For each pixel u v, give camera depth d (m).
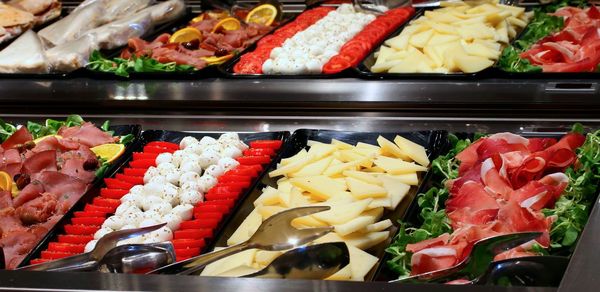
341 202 1.76
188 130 2.15
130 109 2.26
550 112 2.10
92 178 1.97
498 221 1.64
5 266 1.73
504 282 1.45
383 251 1.71
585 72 2.14
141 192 1.89
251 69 2.32
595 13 2.54
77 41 2.53
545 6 2.74
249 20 2.82
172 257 1.58
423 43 2.40
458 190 1.79
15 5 2.93
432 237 1.68
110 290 1.45
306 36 2.53
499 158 1.80
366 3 2.77
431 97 2.14
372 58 2.38
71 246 1.74
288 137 2.08
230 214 1.81
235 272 1.61
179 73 2.26
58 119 2.25
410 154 1.96
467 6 2.66
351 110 2.17
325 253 1.53
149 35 2.76
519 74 2.14
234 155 2.01
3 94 2.33
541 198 1.72
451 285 1.40
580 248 1.40
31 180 1.93
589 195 1.75
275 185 1.93
